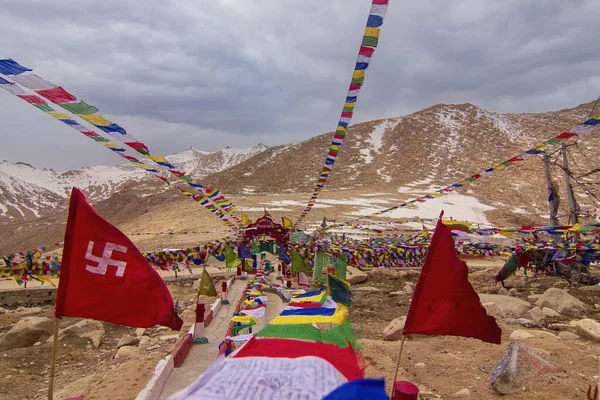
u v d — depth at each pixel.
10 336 14.33
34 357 13.13
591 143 93.00
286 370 2.70
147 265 4.75
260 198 69.19
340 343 3.68
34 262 10.82
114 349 13.63
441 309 4.94
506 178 82.75
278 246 14.66
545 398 6.92
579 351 9.29
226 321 13.66
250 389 2.40
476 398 7.28
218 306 15.31
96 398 7.99
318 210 54.91
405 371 8.41
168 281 25.16
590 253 15.65
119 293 4.59
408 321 4.99
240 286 20.75
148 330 15.48
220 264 28.86
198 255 13.57
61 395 9.30
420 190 78.25
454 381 8.10
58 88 3.83
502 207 64.25
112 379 8.95
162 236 41.50
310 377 2.61
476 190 76.88
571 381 7.34
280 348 3.17
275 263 27.52
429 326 4.94
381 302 17.80
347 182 94.19
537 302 15.75
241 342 8.43
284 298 15.83
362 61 4.56
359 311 16.06
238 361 2.83
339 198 68.12
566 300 15.10
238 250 14.46
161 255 13.20
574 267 18.59
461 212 58.94
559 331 12.40
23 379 11.23
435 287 4.96
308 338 3.74
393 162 105.31
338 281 6.59
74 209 4.55
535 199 69.56
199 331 11.36
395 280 23.41
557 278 21.17
